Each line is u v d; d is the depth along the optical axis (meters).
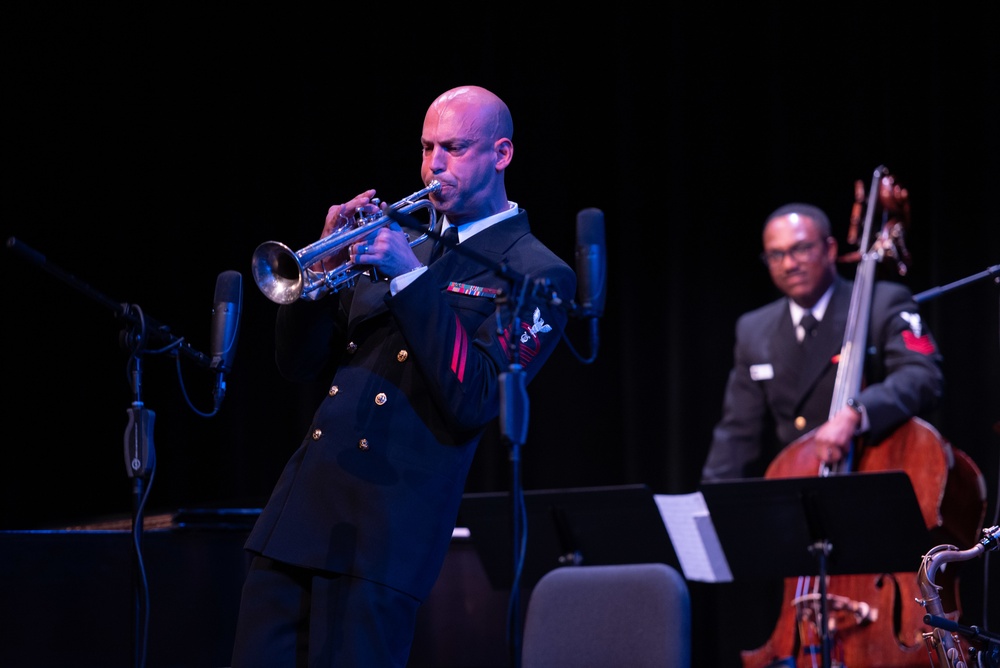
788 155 9.81
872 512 6.60
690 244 9.95
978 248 9.34
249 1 10.57
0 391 10.48
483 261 4.27
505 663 7.60
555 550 7.27
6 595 6.12
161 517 7.12
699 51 10.03
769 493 6.75
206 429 10.38
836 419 7.68
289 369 4.68
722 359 9.88
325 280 4.40
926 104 9.59
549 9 10.26
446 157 4.73
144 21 10.57
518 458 4.44
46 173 10.52
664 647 5.60
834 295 8.62
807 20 9.87
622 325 10.01
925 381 7.84
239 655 4.18
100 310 10.48
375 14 10.41
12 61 10.48
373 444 4.25
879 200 8.73
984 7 9.39
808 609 7.48
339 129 10.41
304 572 4.29
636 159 10.05
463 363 4.24
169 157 10.55
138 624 4.99
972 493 7.56
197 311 10.46
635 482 9.88
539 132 10.17
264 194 10.49
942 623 4.47
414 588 4.20
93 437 10.45
